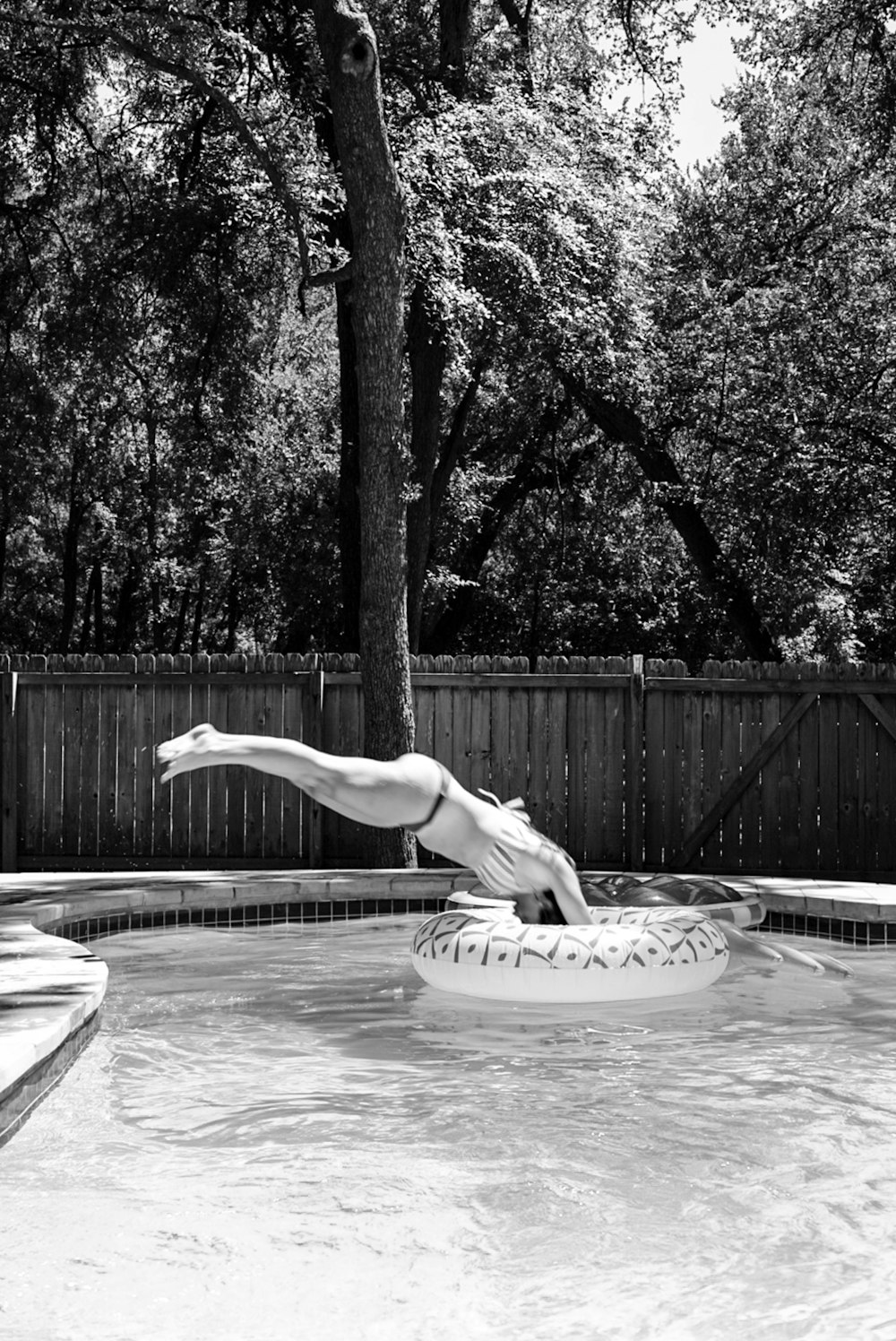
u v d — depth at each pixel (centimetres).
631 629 2591
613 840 1125
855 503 1831
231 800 1149
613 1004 594
